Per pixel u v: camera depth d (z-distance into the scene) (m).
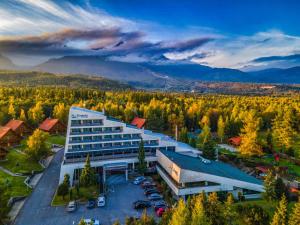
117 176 79.25
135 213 58.53
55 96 193.25
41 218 55.53
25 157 87.69
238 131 133.25
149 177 80.69
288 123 108.12
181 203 45.34
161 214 57.59
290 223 45.38
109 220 55.38
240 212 53.31
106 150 83.94
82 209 59.81
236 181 68.62
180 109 167.00
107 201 64.06
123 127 88.31
